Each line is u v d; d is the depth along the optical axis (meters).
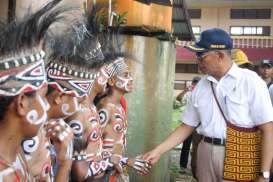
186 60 25.19
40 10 1.35
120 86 2.50
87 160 2.01
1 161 1.27
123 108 2.61
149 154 3.01
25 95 1.27
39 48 1.30
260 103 2.71
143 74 3.66
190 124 3.09
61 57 1.74
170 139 3.09
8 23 1.33
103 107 2.42
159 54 3.78
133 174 3.72
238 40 25.39
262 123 2.72
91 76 1.82
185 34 9.96
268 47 24.38
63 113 1.77
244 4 27.78
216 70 2.79
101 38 2.49
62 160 1.69
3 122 1.28
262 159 2.75
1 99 1.25
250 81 2.75
